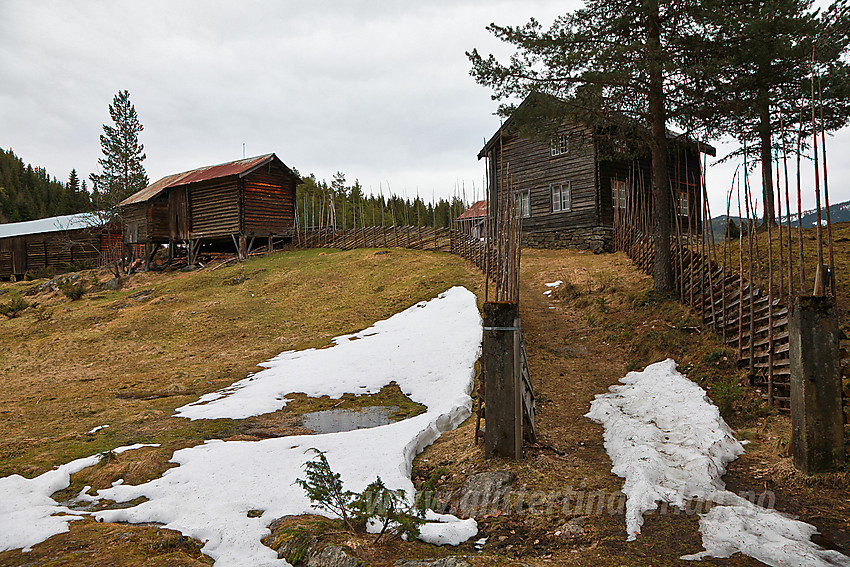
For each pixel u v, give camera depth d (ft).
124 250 117.19
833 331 18.84
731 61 37.22
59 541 16.11
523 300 53.57
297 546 15.10
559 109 43.01
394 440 24.45
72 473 23.84
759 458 21.18
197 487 20.66
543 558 14.46
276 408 33.91
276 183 108.58
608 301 47.01
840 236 46.96
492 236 58.34
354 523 16.58
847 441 20.43
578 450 22.77
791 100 42.11
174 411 34.55
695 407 25.53
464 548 15.52
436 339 45.34
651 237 52.44
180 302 74.74
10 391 44.83
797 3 36.35
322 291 71.10
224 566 14.51
